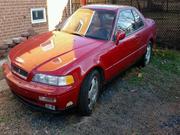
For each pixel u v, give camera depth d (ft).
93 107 15.89
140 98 18.08
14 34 28.81
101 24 18.24
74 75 13.82
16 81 14.32
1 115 15.06
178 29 35.55
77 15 19.48
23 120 14.73
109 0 38.63
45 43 16.46
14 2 28.09
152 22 24.73
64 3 36.37
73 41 16.63
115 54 17.38
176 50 29.96
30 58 14.73
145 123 15.17
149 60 24.99
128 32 19.65
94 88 15.60
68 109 14.17
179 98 18.52
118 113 15.99
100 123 14.83
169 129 14.75
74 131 13.99
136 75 21.97
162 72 23.12
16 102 16.49
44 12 32.65
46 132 13.80
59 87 13.37
